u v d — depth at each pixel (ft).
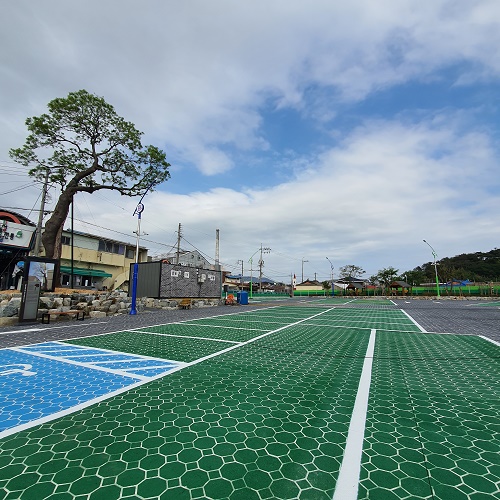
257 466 7.06
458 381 13.99
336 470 6.93
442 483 6.48
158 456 7.48
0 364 16.61
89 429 8.94
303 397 11.71
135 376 14.46
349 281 221.05
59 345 21.90
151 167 52.85
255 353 19.70
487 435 8.71
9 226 65.16
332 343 23.65
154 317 42.27
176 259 139.23
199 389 12.60
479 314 52.60
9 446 7.95
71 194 49.49
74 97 44.47
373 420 9.67
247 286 234.58
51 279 41.50
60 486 6.32
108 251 114.42
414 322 39.58
